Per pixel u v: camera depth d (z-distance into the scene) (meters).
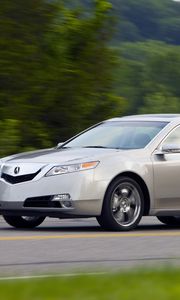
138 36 160.12
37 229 20.12
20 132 34.81
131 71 117.88
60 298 10.23
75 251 15.90
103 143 20.70
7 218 20.53
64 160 19.47
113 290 10.70
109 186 19.42
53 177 19.27
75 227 20.69
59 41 36.25
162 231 19.78
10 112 34.56
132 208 19.78
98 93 37.53
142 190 20.02
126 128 21.05
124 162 19.67
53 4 35.91
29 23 34.91
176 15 168.25
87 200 19.25
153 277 11.62
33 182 19.36
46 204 19.30
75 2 37.19
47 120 36.31
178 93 126.06
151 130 20.70
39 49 35.34
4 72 34.00
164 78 126.75
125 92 112.31
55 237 18.02
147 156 20.06
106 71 37.62
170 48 132.50
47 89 35.53
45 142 35.53
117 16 37.88
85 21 37.03
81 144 20.97
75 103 36.59
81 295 10.41
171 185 20.27
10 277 12.30
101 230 19.81
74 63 36.78
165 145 20.23
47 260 14.77
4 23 34.00
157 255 15.51
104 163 19.48
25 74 34.66
